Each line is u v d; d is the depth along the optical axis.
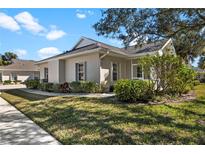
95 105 8.71
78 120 6.18
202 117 6.51
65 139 4.54
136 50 16.95
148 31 10.00
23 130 5.39
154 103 9.13
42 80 20.88
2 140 4.58
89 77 14.79
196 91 14.38
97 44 14.84
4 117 7.12
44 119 6.52
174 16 9.60
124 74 16.53
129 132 4.94
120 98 9.59
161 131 5.00
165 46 14.95
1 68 36.91
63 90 15.27
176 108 7.94
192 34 12.25
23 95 14.85
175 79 10.76
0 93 17.58
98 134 4.83
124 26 10.07
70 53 16.12
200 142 4.31
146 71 10.15
